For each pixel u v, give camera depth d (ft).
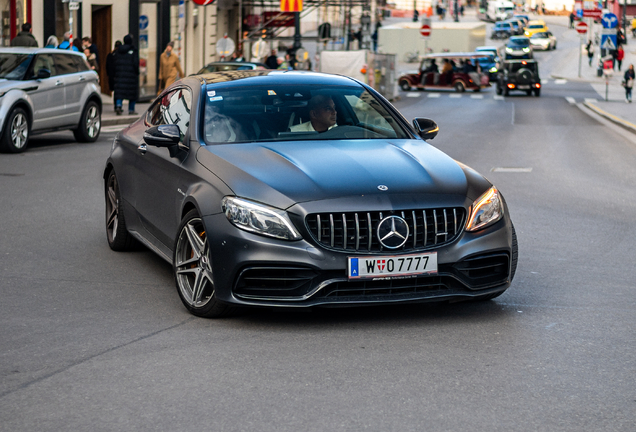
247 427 13.58
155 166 23.18
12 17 86.33
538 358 17.21
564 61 263.90
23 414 14.11
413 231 18.72
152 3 104.58
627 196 42.42
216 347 17.66
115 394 15.01
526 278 24.52
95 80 62.59
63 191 39.19
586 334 18.93
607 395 15.16
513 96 161.58
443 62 175.22
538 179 49.26
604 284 23.90
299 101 23.30
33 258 25.96
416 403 14.66
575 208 38.27
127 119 79.97
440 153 21.79
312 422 13.79
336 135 22.43
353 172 19.49
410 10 360.07
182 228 20.38
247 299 18.72
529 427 13.66
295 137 22.04
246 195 18.74
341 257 18.37
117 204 26.61
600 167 55.88
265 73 24.99
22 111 54.49
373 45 222.69
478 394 15.14
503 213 20.10
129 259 26.02
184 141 22.08
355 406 14.51
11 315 19.97
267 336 18.45
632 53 267.59
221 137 21.83
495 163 58.18
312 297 18.45
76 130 61.41
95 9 99.66
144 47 103.14
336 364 16.67
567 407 14.56
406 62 238.07
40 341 18.01
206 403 14.60
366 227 18.52
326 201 18.47
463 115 112.98
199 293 19.85
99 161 51.19
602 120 104.99
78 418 13.94
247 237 18.44
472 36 233.55
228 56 112.57
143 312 20.31
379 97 24.61
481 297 20.65
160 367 16.43
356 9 190.49
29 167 47.57
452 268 19.08
